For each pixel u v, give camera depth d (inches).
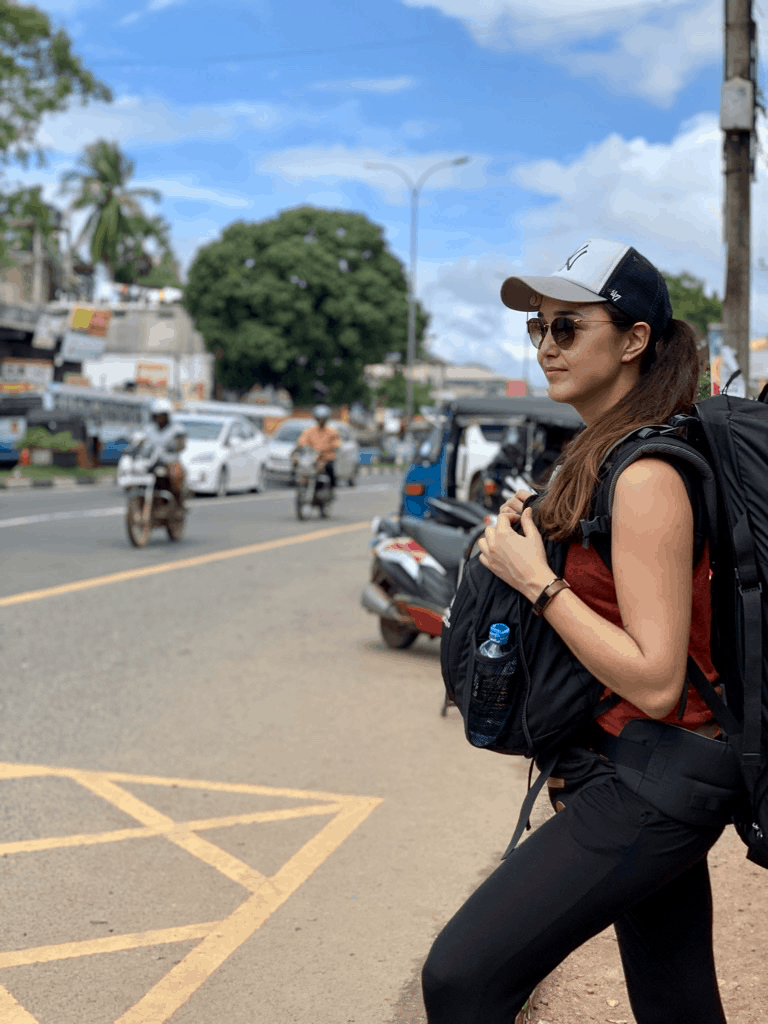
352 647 328.2
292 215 2198.6
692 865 72.9
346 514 783.7
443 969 69.5
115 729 237.1
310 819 186.5
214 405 1424.7
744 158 390.9
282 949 139.1
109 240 2164.1
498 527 74.5
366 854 171.5
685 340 75.5
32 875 160.2
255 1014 122.5
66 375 1519.4
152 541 569.0
